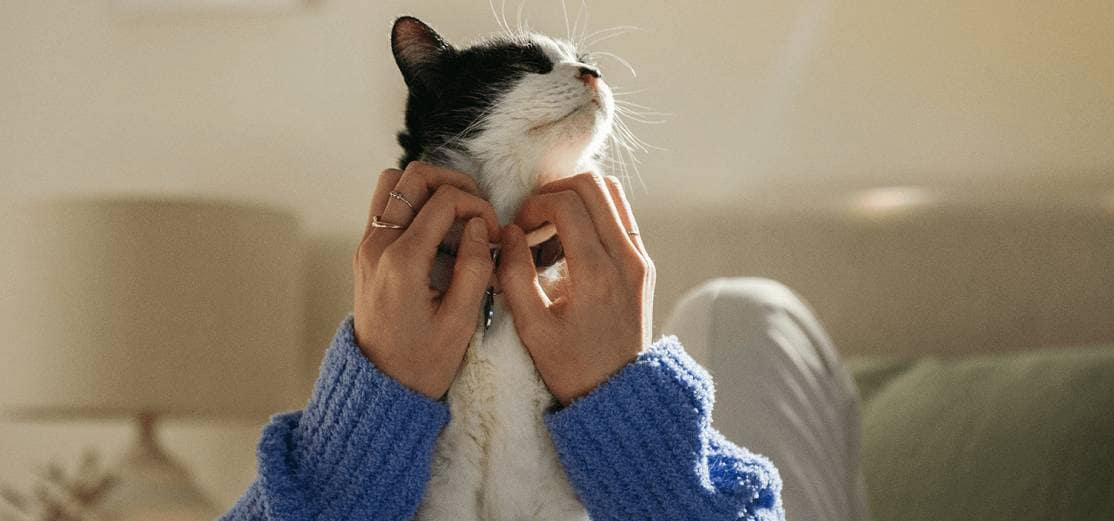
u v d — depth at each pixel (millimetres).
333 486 795
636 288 844
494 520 837
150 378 1860
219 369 1894
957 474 1406
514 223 877
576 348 818
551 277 903
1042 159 1856
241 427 2279
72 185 2418
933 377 1590
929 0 1929
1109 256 1767
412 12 2215
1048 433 1376
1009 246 1815
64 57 2428
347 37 2270
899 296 1865
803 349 1326
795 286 1924
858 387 1649
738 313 1330
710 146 2016
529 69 969
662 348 855
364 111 2256
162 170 2375
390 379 794
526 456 833
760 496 874
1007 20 1891
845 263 1900
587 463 815
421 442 796
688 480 818
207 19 2355
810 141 1977
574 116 938
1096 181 1819
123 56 2402
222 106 2350
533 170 953
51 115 2428
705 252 1975
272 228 1984
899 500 1427
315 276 2260
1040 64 1873
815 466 1238
